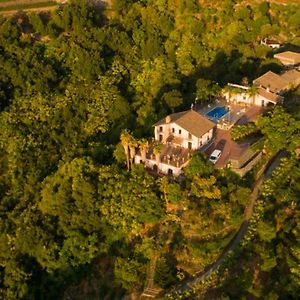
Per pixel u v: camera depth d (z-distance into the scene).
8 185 119.75
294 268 76.00
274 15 160.25
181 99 116.56
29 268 92.88
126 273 83.12
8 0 176.00
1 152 127.31
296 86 122.12
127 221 90.38
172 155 99.88
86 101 134.25
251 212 89.19
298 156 98.19
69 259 90.50
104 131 123.94
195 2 165.12
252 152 99.06
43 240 92.56
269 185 91.69
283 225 84.38
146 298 81.12
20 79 138.25
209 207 88.50
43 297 90.19
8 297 89.19
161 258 83.06
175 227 88.50
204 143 102.94
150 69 138.12
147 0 171.88
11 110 134.12
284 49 142.38
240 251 82.69
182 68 140.88
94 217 91.94
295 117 100.69
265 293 76.12
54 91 138.12
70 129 128.00
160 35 155.88
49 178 107.38
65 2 174.88
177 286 81.31
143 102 129.88
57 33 159.25
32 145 125.94
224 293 76.88
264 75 119.81
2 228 102.81
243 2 166.88
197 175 91.75
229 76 128.88
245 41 150.38
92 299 86.44
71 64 145.00
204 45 149.88
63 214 94.25
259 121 102.81
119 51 151.62
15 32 151.75
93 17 165.00
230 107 116.62
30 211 101.31
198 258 83.38
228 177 93.94
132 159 100.69
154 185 92.31
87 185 93.25
